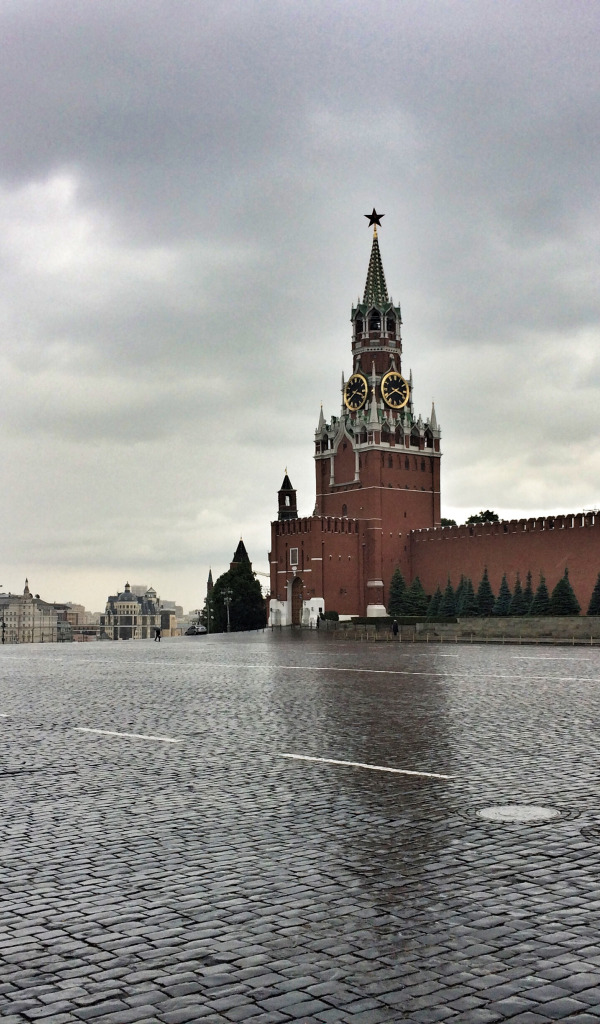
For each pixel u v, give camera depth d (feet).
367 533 433.89
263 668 147.84
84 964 25.25
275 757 57.47
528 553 375.86
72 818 42.04
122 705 90.99
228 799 45.47
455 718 75.61
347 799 44.88
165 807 43.98
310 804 43.93
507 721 73.10
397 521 437.58
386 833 38.24
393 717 76.79
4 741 66.39
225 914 28.84
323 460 461.78
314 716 78.33
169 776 51.80
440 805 43.16
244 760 56.59
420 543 431.02
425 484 449.06
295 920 28.19
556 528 364.17
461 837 37.37
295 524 433.89
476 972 24.29
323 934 27.02
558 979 23.82
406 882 31.71
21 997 23.29
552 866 33.24
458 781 48.75
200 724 74.43
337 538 428.56
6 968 25.09
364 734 66.90
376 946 26.09
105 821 41.39
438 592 398.62
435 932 27.04
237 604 526.98
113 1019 22.03
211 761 56.44
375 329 460.55
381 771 52.01
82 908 29.73
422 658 173.37
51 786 49.52
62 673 146.30
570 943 26.08
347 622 378.94
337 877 32.40
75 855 35.94
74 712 85.25
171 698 97.66
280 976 24.23
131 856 35.60
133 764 55.98
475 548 400.47
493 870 32.89
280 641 294.46
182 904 29.86
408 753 58.08
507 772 50.93
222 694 101.09
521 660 164.35
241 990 23.45
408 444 444.96
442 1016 21.95
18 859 35.55
